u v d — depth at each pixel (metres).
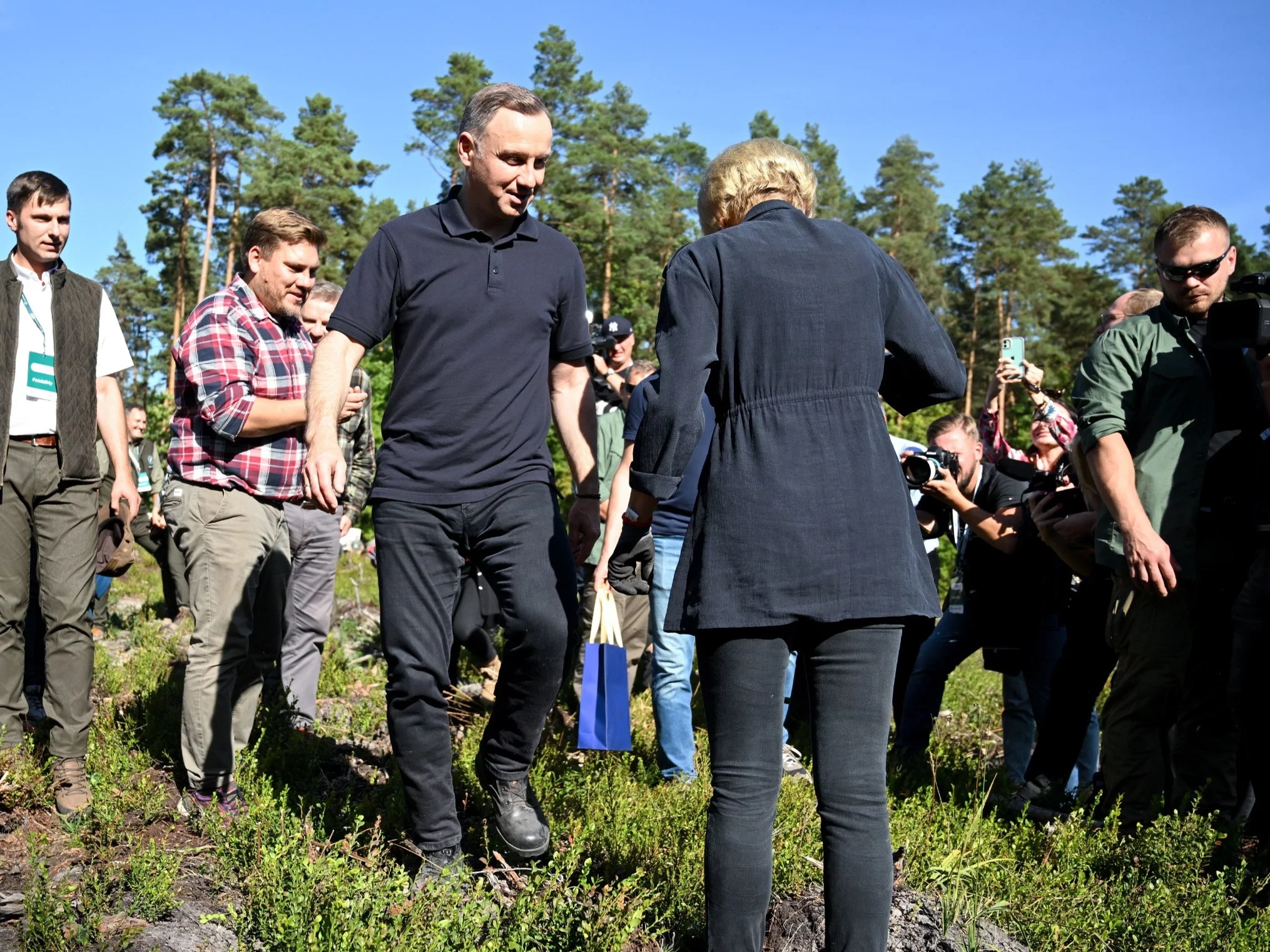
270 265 4.22
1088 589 4.64
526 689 3.31
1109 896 3.44
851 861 2.57
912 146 54.56
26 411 4.07
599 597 3.73
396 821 3.78
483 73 44.19
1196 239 3.95
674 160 50.25
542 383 3.44
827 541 2.57
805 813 3.89
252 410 3.89
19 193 4.12
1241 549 3.91
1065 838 3.81
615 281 43.12
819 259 2.73
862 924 2.56
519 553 3.29
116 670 6.03
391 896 2.86
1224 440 3.94
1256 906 3.57
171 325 54.69
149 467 8.84
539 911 2.81
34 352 4.13
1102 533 4.12
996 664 5.34
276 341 4.27
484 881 3.16
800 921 3.13
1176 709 4.12
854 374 2.69
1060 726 4.68
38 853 3.36
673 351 2.64
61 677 3.98
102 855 3.39
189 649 3.90
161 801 3.84
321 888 2.87
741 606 2.59
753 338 2.68
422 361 3.29
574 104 44.38
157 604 9.79
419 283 3.27
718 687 2.68
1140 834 3.69
